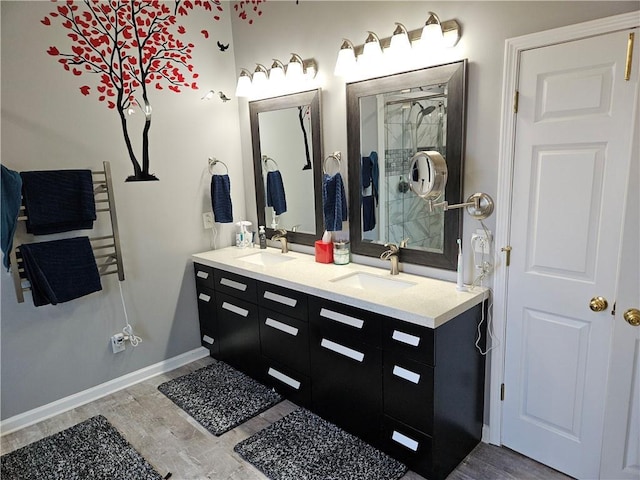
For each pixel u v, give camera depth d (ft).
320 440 7.25
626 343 5.43
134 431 7.82
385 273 7.93
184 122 9.75
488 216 6.60
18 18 7.41
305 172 9.35
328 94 8.55
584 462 6.21
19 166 7.66
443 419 6.22
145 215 9.37
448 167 6.88
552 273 6.10
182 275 10.16
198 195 10.19
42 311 8.19
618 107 5.21
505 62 6.05
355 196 8.41
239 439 7.46
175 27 9.36
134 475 6.70
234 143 10.71
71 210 7.93
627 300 5.33
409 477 6.41
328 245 8.83
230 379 9.45
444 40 6.57
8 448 7.48
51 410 8.48
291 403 8.47
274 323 8.34
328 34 8.30
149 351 9.80
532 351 6.48
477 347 6.79
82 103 8.25
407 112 7.28
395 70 7.36
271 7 9.27
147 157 9.25
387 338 6.34
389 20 7.30
